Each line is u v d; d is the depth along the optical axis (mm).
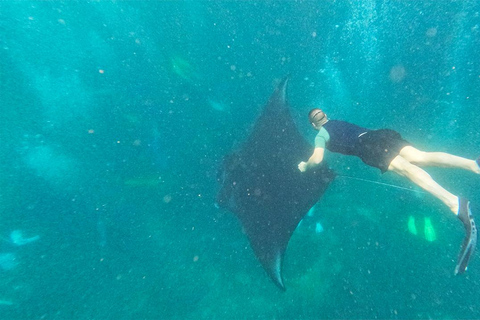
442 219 4570
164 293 5090
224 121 6625
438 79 5664
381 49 6430
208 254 5438
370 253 4691
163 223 5910
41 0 10969
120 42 8609
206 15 8539
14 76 8492
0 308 5039
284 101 5906
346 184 5305
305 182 4637
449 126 5090
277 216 4449
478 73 5539
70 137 7219
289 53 7379
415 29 6398
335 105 6164
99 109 7512
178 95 7289
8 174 6863
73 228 6055
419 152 3361
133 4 9133
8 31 9562
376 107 5820
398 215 4828
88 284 5316
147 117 7113
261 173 4953
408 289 4238
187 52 8031
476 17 6066
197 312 4809
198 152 6402
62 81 8203
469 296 3996
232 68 7480
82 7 9539
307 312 4453
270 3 8086
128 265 5504
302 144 5195
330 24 7285
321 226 5145
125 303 5027
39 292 5281
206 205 5938
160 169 6449
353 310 4273
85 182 6570
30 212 6324
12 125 7477
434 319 3934
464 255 2746
